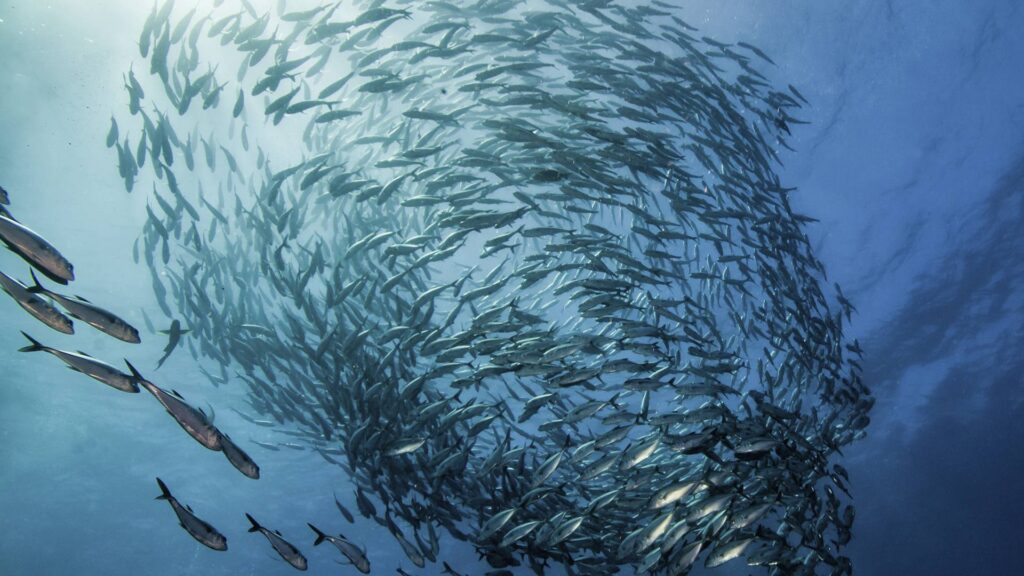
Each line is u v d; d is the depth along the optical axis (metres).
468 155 8.50
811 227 21.09
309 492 24.91
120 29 11.21
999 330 24.00
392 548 27.52
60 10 10.85
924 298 23.25
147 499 27.00
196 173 12.98
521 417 7.45
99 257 15.89
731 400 16.70
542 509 8.49
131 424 22.59
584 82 8.73
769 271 10.09
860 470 28.31
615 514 8.60
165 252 9.27
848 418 10.14
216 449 3.72
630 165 9.02
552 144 8.49
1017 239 21.52
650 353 8.12
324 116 8.56
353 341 8.16
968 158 19.66
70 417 22.66
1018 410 25.88
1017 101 18.30
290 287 9.08
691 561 6.43
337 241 10.74
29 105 12.27
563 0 9.07
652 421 7.09
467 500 8.87
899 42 16.28
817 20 15.09
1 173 13.68
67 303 3.44
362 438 8.72
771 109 10.68
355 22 8.09
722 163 10.13
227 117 12.03
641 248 10.47
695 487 6.69
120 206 14.41
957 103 18.23
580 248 8.48
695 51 9.88
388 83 8.43
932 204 20.73
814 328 10.25
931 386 25.98
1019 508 26.97
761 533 7.02
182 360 18.34
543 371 7.47
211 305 9.68
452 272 14.22
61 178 13.85
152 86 11.97
